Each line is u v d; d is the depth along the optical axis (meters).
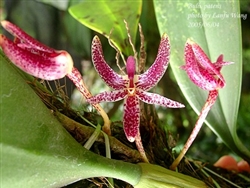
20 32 0.11
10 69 0.11
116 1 0.18
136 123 0.12
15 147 0.10
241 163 0.20
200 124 0.13
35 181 0.11
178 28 0.18
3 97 0.11
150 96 0.12
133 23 0.18
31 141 0.11
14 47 0.10
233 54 0.17
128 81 0.12
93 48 0.12
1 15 0.36
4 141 0.10
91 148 0.14
